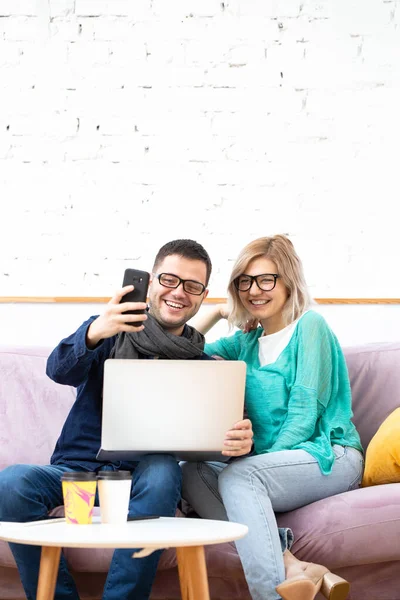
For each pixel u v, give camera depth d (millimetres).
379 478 2125
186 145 2992
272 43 3020
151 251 2957
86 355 1887
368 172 2979
